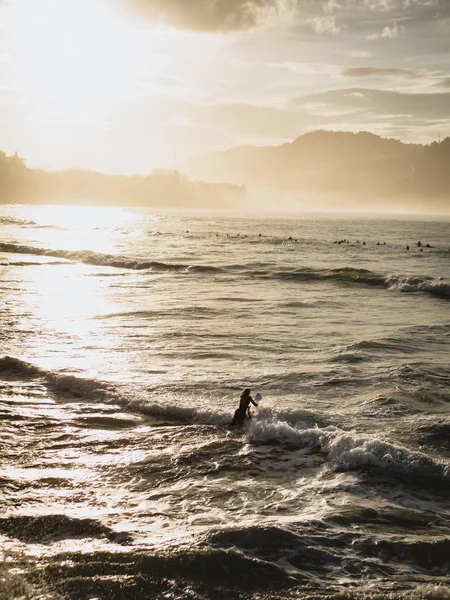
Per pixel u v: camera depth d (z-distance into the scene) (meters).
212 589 6.57
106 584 6.61
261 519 8.37
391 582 6.80
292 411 12.70
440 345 20.22
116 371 16.33
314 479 9.87
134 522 8.27
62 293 32.31
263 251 64.25
